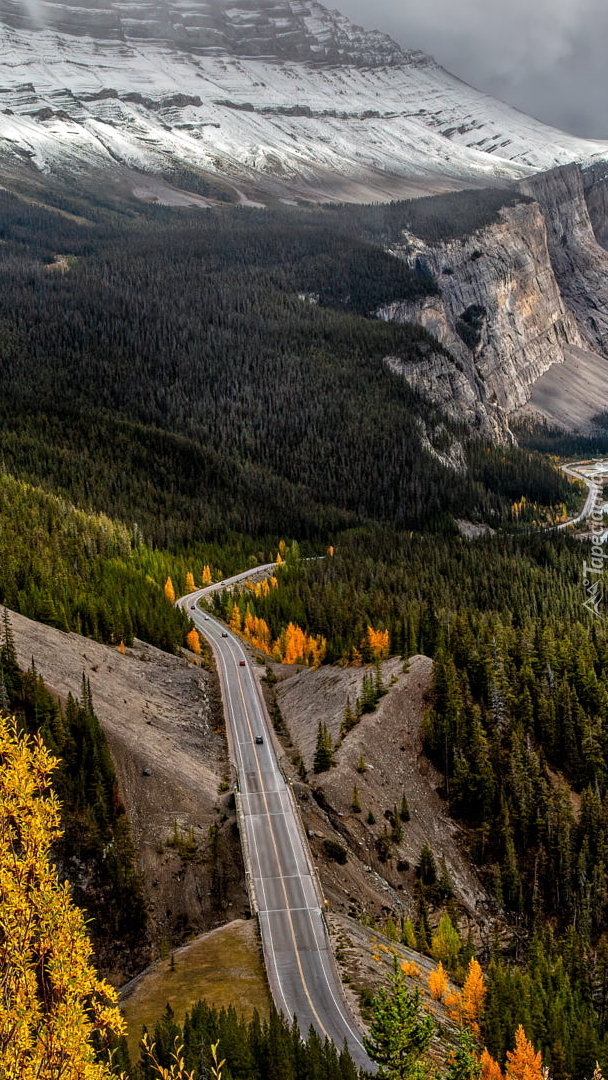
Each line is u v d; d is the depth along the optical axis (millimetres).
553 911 108250
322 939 77500
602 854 111438
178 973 72375
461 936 98188
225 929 80062
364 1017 65375
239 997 68062
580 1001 91062
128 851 86500
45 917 22344
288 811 99000
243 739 120125
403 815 109688
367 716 122625
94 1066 22031
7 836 22719
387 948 80375
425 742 122188
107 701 110062
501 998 78875
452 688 126375
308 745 118000
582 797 117812
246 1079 54531
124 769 97125
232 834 94562
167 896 85438
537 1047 76562
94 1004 22969
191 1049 54781
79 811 87812
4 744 23312
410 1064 40906
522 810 114938
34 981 21703
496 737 125562
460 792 116750
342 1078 55906
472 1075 42281
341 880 92438
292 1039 58688
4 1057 20766
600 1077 72750
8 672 98875
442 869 104188
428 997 75188
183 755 108000
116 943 80375
